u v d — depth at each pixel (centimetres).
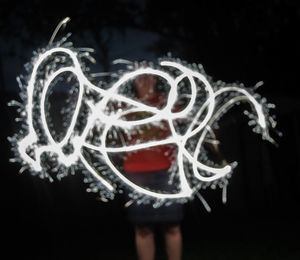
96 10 1205
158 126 352
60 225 910
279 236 660
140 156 354
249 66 1149
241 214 923
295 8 1126
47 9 1183
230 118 845
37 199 972
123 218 965
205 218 890
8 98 960
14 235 814
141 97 355
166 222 358
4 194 943
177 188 355
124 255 582
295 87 1144
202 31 1198
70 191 1012
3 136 953
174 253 369
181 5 1199
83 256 604
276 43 1141
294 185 1059
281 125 1068
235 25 1162
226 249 586
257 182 984
